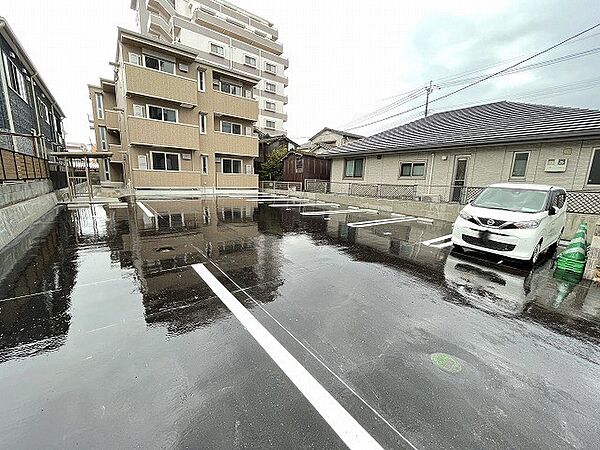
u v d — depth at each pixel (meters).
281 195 16.83
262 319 2.54
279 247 5.09
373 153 12.19
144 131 12.97
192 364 1.91
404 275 3.89
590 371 2.03
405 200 10.24
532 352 2.23
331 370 1.90
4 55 9.04
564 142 7.61
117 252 4.47
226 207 10.37
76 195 12.52
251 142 17.25
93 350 2.03
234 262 4.15
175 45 13.21
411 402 1.66
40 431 1.41
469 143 8.97
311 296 3.08
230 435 1.41
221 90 16.19
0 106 8.59
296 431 1.45
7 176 6.13
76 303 2.75
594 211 6.68
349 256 4.73
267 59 30.94
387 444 1.40
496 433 1.48
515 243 4.26
